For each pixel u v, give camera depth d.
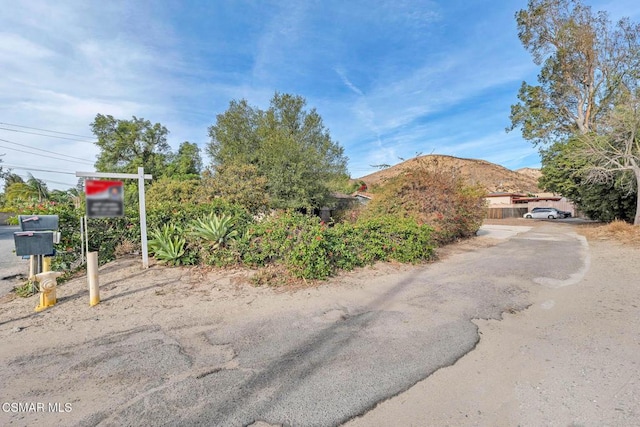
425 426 2.08
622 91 17.84
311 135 24.77
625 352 3.03
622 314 4.02
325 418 2.16
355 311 4.26
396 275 6.18
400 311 4.25
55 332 3.62
